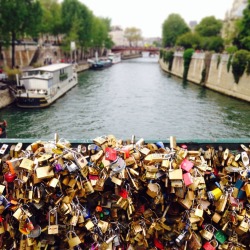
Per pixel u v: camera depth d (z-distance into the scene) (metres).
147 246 3.82
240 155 3.95
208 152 4.01
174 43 93.62
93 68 71.69
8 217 3.79
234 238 3.81
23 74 33.34
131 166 3.71
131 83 48.66
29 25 40.25
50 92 30.94
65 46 65.94
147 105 31.52
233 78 35.78
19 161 3.65
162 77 58.25
